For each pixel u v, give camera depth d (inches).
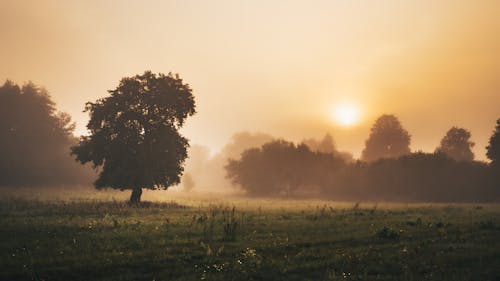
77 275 410.9
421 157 3253.0
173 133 1738.4
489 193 2952.8
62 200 1611.7
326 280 398.6
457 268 439.8
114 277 404.8
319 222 874.1
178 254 511.2
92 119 1668.3
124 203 1494.8
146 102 1700.3
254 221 893.2
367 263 468.8
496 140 3024.1
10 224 802.2
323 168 3725.4
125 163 1648.6
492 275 412.5
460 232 706.8
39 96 3464.6
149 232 693.3
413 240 622.2
